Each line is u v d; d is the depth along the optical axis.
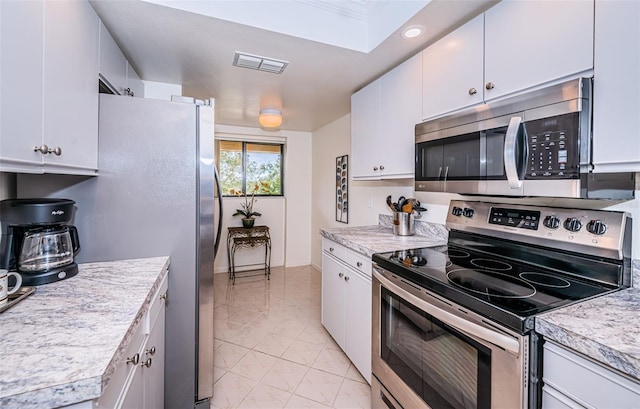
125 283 1.15
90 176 1.41
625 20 0.89
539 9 1.13
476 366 1.00
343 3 1.74
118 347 0.71
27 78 0.88
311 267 4.65
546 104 1.05
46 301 0.97
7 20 0.79
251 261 4.48
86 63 1.27
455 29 1.57
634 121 0.88
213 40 1.68
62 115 1.08
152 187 1.51
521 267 1.35
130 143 1.47
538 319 0.85
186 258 1.58
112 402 0.73
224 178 4.34
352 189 3.38
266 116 3.14
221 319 2.82
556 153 1.02
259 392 1.82
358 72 2.14
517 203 1.52
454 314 1.07
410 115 1.82
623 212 1.11
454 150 1.45
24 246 1.10
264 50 1.80
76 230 1.31
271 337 2.49
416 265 1.39
